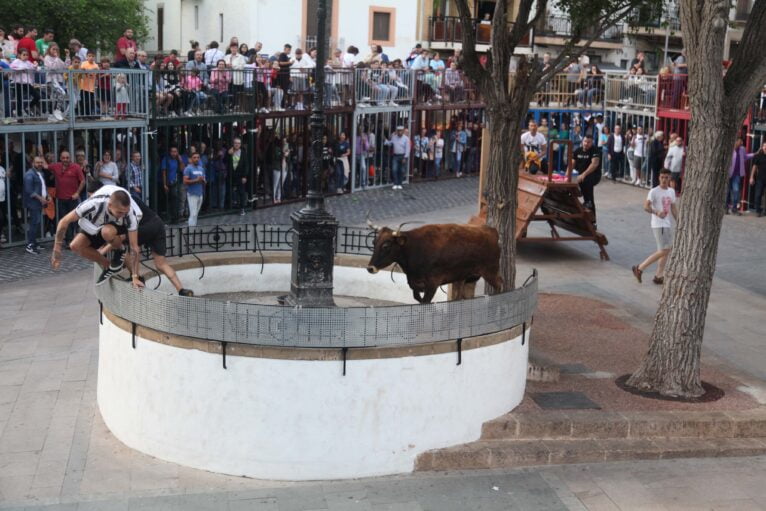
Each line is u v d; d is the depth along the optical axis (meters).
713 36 9.61
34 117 18.06
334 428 8.56
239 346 8.46
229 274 12.16
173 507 8.02
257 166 22.95
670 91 26.72
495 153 11.39
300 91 23.56
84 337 13.04
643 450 9.16
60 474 8.63
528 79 11.32
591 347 12.08
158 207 20.81
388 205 23.78
